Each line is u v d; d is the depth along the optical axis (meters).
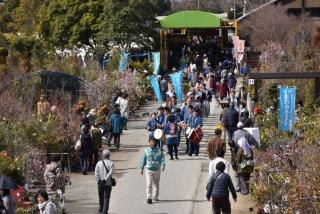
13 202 19.12
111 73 49.59
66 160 29.27
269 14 57.34
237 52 52.72
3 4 92.06
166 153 33.06
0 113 32.66
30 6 83.31
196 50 67.56
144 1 64.19
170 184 27.03
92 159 29.81
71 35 66.12
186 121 32.75
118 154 33.03
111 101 40.78
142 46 64.31
